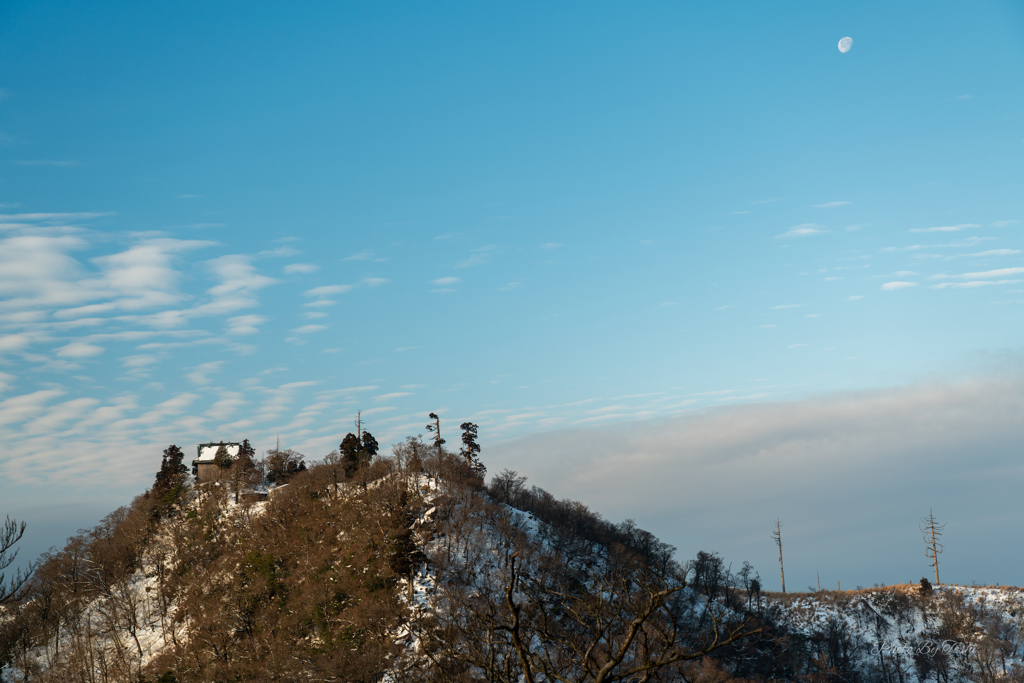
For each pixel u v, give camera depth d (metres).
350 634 122.88
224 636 136.12
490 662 17.09
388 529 154.50
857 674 146.00
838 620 172.75
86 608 165.38
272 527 179.25
